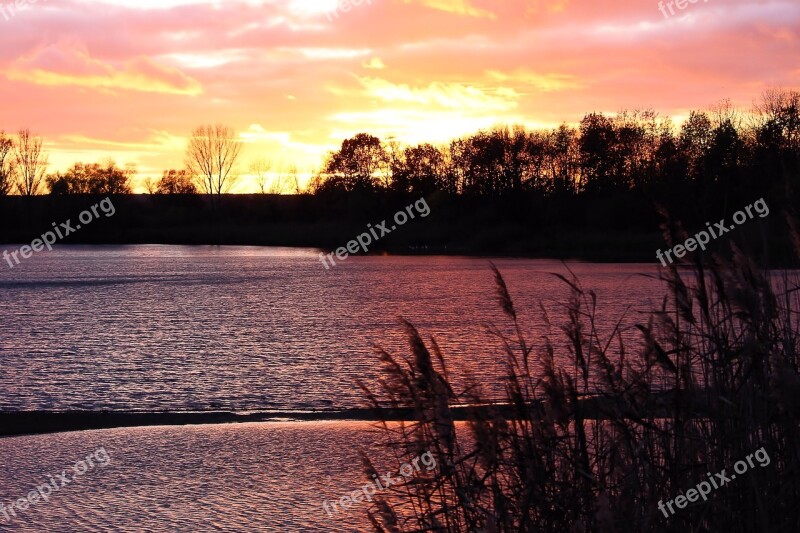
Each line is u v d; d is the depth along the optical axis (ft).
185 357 58.23
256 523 21.84
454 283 144.66
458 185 281.54
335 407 39.63
